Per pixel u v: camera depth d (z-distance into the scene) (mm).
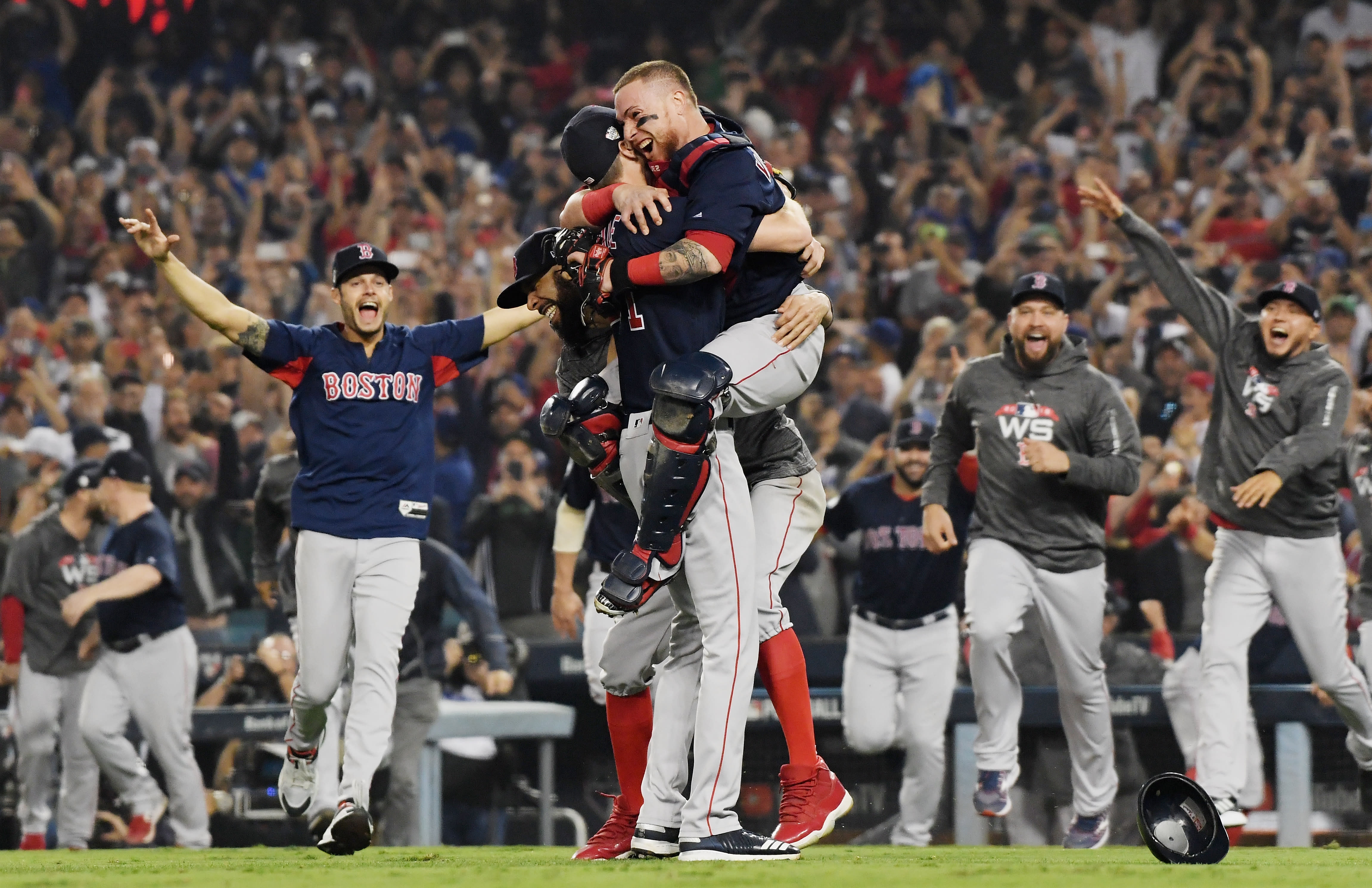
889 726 24062
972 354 35406
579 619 27125
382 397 16641
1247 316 19469
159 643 23953
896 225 45656
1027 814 23375
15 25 57719
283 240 47938
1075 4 52594
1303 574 18797
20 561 25750
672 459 11797
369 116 54031
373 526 16469
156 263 15875
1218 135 46938
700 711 12344
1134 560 27016
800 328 12664
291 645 26562
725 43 57812
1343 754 22359
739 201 12008
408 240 47125
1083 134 46688
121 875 11773
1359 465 21641
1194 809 12094
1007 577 19781
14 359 41312
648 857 13094
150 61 57938
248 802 25594
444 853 16219
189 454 35625
